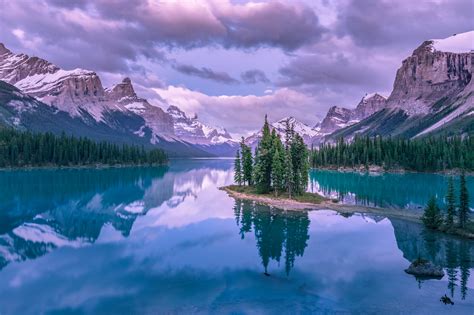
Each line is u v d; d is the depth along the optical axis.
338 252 60.38
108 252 60.94
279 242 66.88
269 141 126.88
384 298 41.56
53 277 49.34
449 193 74.75
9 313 39.16
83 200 118.56
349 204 107.19
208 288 45.12
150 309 39.50
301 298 41.75
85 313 38.84
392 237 69.75
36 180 171.00
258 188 131.12
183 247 63.91
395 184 160.25
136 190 148.25
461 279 47.69
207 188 160.50
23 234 73.06
